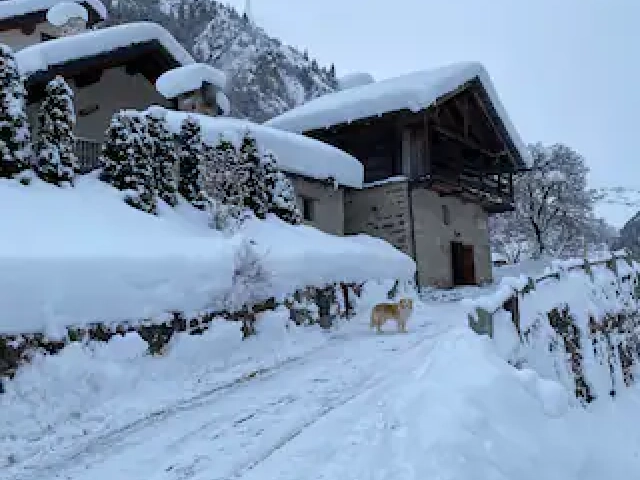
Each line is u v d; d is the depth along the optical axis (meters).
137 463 5.03
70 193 9.52
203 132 13.84
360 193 20.73
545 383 6.99
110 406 6.56
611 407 10.96
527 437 5.64
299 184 17.78
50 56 15.12
